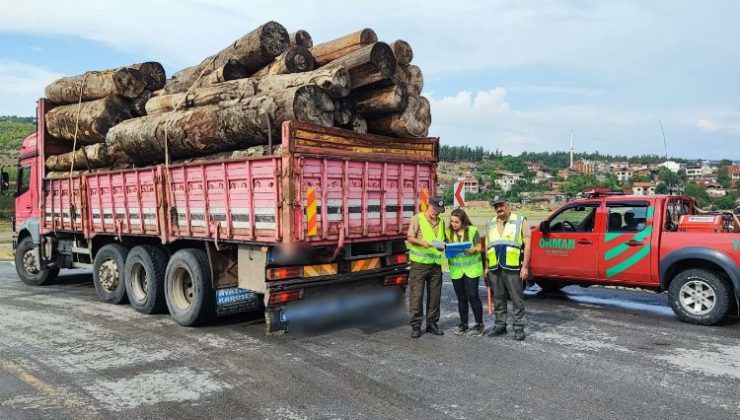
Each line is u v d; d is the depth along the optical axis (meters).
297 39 8.20
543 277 9.17
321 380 5.09
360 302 7.25
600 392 4.73
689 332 6.87
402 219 7.37
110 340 6.65
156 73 9.84
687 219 7.73
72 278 12.52
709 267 7.48
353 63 6.77
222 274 7.26
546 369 5.37
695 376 5.15
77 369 5.50
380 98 6.99
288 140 5.92
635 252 8.02
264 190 6.25
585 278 8.64
